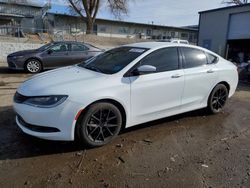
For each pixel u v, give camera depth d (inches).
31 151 137.5
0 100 231.9
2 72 407.8
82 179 114.1
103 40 1016.2
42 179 113.1
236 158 137.9
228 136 168.2
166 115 175.5
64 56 420.2
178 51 181.6
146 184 112.1
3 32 820.0
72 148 142.3
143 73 156.5
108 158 133.5
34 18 1328.7
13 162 126.2
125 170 122.6
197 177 118.6
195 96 190.7
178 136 165.2
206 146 151.9
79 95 133.3
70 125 132.9
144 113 161.5
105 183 111.8
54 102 130.0
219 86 207.8
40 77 156.9
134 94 153.0
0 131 161.5
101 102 141.3
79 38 940.6
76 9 1205.7
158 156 137.3
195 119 199.8
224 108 236.1
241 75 428.5
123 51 178.7
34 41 715.4
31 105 132.7
